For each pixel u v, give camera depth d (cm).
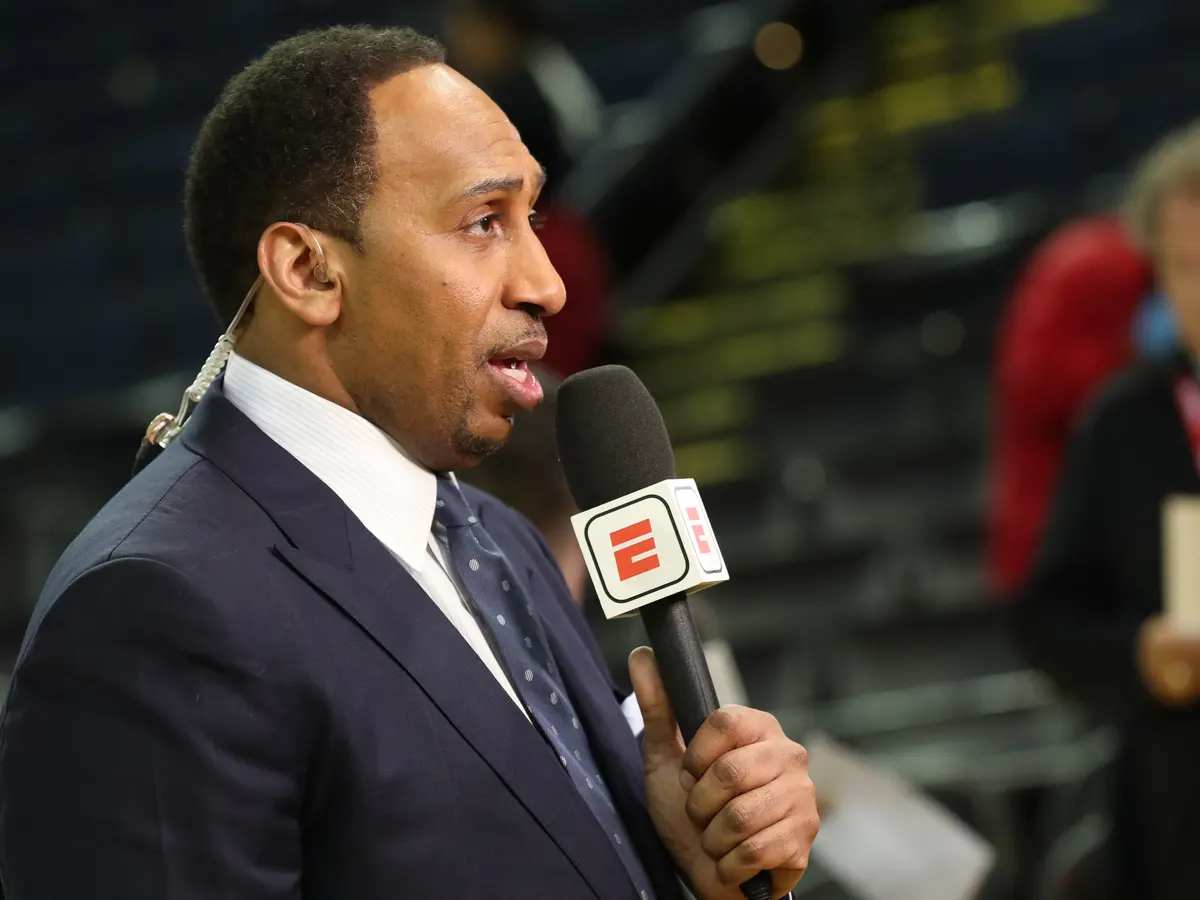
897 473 803
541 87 725
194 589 203
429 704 213
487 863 208
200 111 1251
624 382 243
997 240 871
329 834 206
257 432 227
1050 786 561
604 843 219
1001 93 1030
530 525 283
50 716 197
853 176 1044
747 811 217
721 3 1202
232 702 200
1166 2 1004
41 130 1273
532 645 237
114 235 1177
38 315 1148
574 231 737
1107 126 945
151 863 192
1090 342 581
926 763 603
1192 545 410
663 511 230
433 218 227
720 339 962
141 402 984
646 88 1161
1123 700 425
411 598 220
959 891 352
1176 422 434
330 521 221
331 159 227
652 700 242
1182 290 433
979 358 827
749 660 739
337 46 235
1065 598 446
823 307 952
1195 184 429
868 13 1110
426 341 226
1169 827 414
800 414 865
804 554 781
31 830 194
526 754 217
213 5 1302
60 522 905
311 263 227
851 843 354
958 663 705
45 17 1349
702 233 1050
